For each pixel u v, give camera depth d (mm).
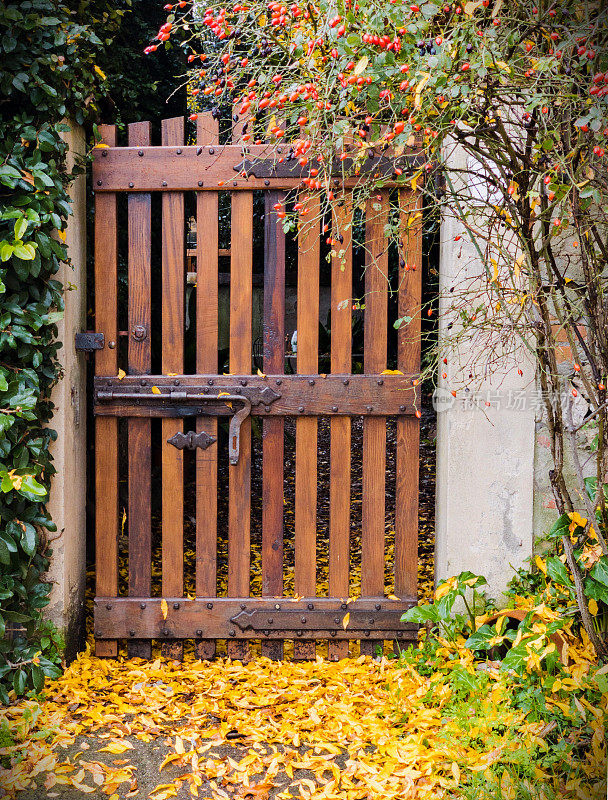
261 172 3221
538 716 2600
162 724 2822
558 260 3002
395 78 2127
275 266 3281
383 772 2447
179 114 6137
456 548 3184
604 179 2428
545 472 3154
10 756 2551
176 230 3283
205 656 3395
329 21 2105
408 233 2996
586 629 2672
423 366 3285
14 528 2867
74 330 3271
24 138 2863
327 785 2389
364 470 3318
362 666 3279
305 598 3346
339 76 2137
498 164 2412
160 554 4699
